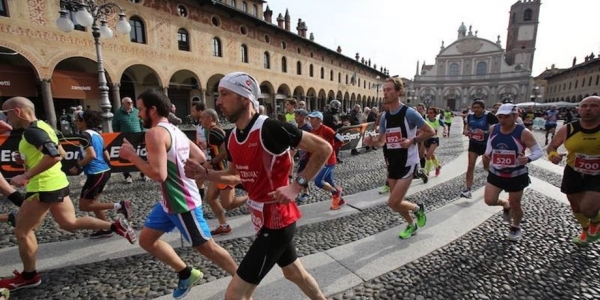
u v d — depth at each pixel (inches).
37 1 479.8
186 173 75.7
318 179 176.1
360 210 180.7
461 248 127.9
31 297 96.3
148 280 106.0
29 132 92.7
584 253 121.4
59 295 97.3
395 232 146.0
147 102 83.6
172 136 82.0
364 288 100.7
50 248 129.8
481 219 161.2
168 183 81.5
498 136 131.2
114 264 117.0
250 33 888.3
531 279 104.1
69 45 519.2
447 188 228.5
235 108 63.2
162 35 659.4
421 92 2716.5
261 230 67.4
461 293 96.9
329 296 96.4
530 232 142.6
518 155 126.2
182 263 89.8
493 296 95.2
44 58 492.4
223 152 145.3
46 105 501.4
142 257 122.6
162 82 666.2
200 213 88.0
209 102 897.5
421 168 255.9
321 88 1293.1
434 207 183.3
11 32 455.8
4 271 113.3
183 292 90.2
